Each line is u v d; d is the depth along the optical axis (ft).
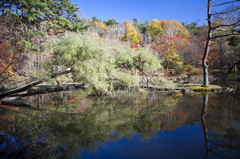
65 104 32.81
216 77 76.89
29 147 14.56
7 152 13.25
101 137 17.01
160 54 96.12
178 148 13.85
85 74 32.17
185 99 34.47
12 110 28.35
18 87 36.81
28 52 49.39
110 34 141.18
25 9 58.65
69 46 32.91
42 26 73.41
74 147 14.71
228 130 17.35
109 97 38.91
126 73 41.42
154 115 24.30
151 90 46.83
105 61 35.68
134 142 15.55
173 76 87.56
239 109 25.67
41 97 40.78
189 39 115.14
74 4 85.05
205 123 19.80
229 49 83.30
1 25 37.60
